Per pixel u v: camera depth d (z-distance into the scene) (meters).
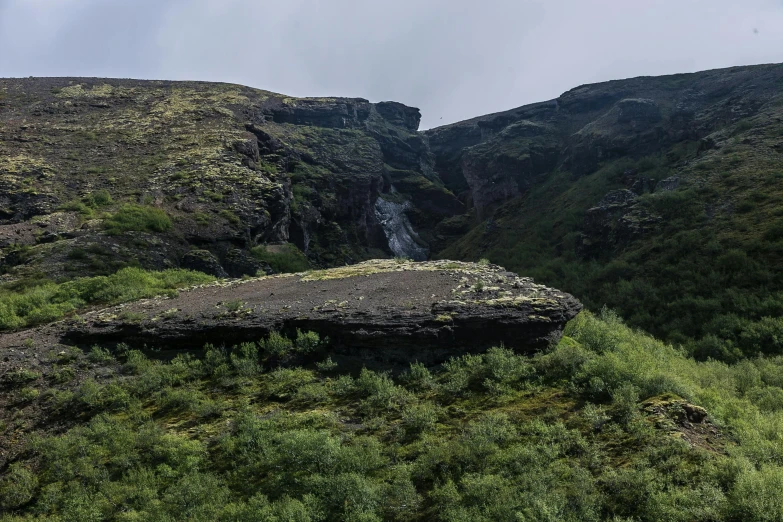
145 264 28.88
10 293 23.33
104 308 18.98
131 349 15.24
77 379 13.95
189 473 10.34
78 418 12.59
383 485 9.25
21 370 14.05
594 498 8.45
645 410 10.70
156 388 13.48
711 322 27.77
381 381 12.60
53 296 20.91
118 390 13.26
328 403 12.25
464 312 14.04
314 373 13.43
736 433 10.52
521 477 9.02
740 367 19.30
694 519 7.97
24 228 31.91
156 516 9.17
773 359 22.42
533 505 8.26
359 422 11.53
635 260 38.34
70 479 10.59
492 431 10.27
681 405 10.83
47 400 13.18
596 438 10.10
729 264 32.34
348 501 8.95
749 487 8.21
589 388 11.68
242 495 9.62
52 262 27.02
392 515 8.81
